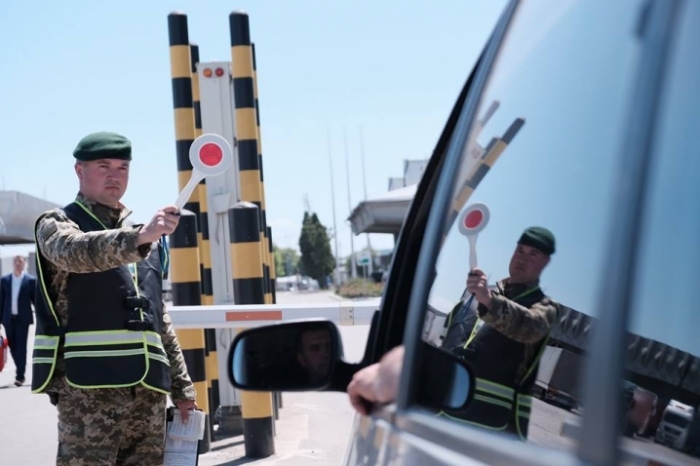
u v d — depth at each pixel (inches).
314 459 275.9
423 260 82.4
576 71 63.6
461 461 60.4
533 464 52.7
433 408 71.1
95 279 161.9
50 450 319.3
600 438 48.1
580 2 67.3
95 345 160.2
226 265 324.2
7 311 508.7
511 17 83.4
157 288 171.6
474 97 84.0
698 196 50.3
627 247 49.1
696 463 46.8
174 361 176.2
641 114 51.1
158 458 170.1
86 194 168.9
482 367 66.7
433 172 92.5
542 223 63.8
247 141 303.0
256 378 96.9
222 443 302.0
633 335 48.4
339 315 235.8
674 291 49.1
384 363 84.7
